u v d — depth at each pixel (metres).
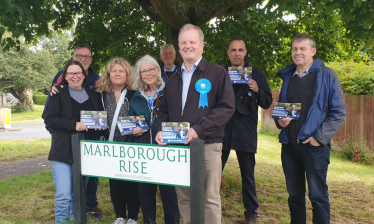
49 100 3.49
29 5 4.58
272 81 8.21
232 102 2.79
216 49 7.51
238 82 3.99
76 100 3.57
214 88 2.83
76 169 3.06
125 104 3.77
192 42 2.82
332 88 3.29
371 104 11.22
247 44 7.23
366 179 7.56
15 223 4.18
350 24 5.27
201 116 2.79
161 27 7.71
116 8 7.41
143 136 3.66
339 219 4.64
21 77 33.66
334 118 3.26
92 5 7.27
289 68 3.63
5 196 5.36
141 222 4.20
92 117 3.34
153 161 2.73
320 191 3.35
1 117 20.66
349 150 11.47
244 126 4.16
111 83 3.82
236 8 5.51
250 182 4.23
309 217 4.63
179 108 2.92
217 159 2.85
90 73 4.57
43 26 5.08
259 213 4.76
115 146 2.89
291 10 4.41
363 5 4.67
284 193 5.84
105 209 4.78
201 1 5.36
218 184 2.89
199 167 2.48
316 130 3.28
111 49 7.44
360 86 11.59
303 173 3.63
